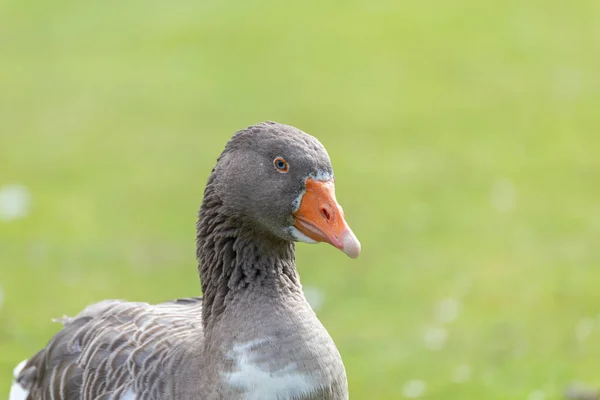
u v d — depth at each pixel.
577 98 19.11
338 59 21.27
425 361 10.66
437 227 14.16
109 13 24.33
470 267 12.97
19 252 13.41
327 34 22.70
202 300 6.86
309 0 24.95
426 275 12.77
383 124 18.00
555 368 10.42
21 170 16.31
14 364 10.37
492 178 15.80
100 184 15.79
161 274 12.79
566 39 22.23
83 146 17.33
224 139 17.41
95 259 13.24
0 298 12.08
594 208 14.69
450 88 19.75
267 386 5.90
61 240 13.84
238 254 6.35
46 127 18.16
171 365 6.26
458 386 10.12
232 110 18.66
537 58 21.19
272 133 6.31
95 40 22.62
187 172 16.17
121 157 16.80
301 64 20.95
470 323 11.55
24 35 22.98
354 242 6.03
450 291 12.34
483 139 17.41
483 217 14.45
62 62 21.34
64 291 12.31
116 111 18.73
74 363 6.75
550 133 17.59
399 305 11.98
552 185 15.54
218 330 6.14
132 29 23.22
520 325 11.43
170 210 14.80
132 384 6.27
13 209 14.78
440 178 15.79
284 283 6.34
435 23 23.33
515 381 10.20
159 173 16.14
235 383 5.94
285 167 6.21
